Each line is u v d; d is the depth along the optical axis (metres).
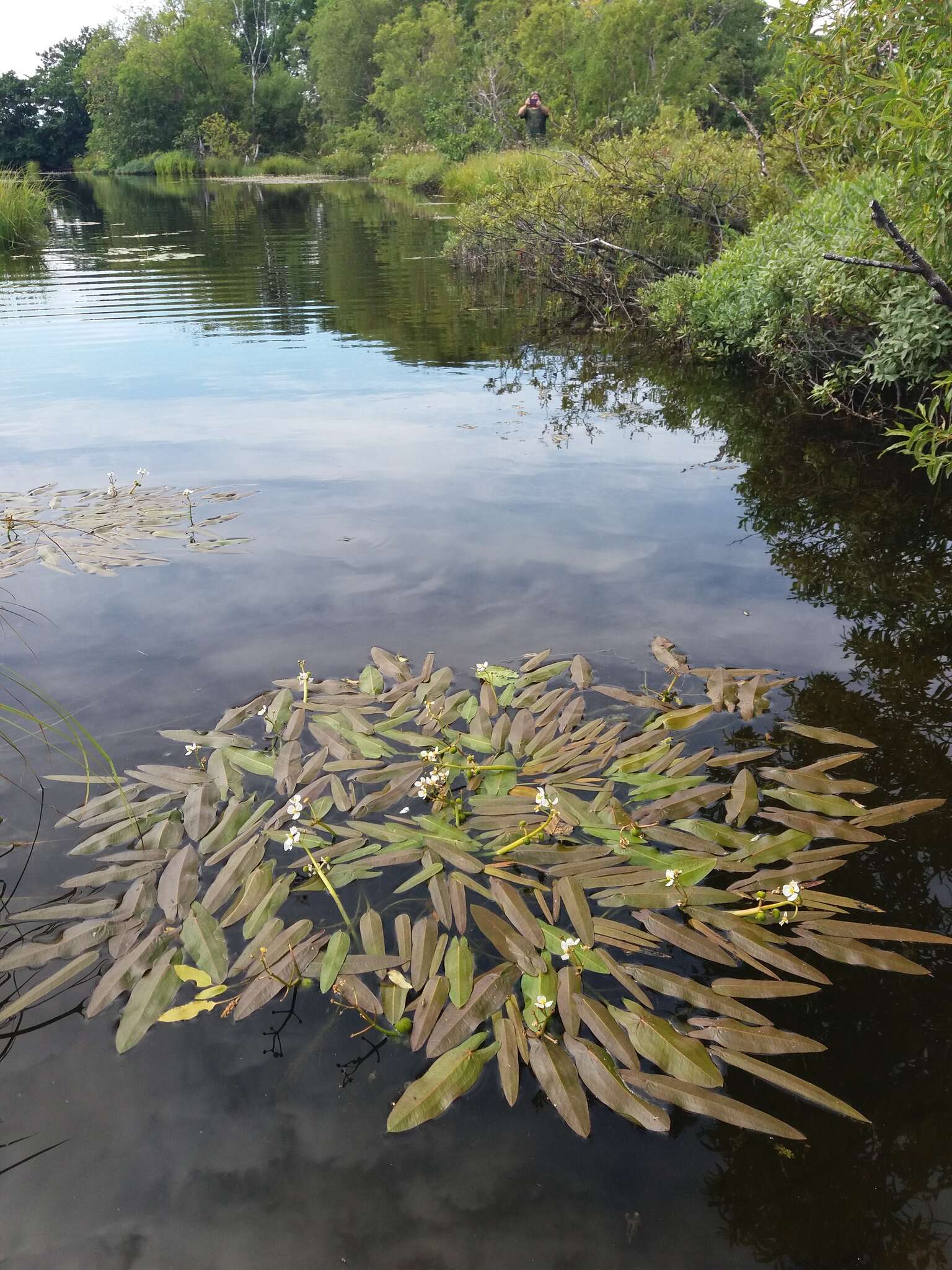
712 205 10.03
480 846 2.04
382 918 1.86
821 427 5.69
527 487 4.57
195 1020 1.63
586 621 3.13
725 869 1.95
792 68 5.12
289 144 50.78
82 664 2.88
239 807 2.18
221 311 9.91
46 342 8.31
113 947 1.78
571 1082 1.47
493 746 2.41
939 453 4.97
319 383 6.92
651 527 4.04
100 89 49.56
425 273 13.14
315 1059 1.55
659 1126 1.40
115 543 3.88
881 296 5.47
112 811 2.18
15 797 2.25
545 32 24.36
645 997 1.63
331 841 2.08
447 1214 1.31
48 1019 1.64
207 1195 1.34
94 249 15.87
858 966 1.77
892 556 3.72
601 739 2.43
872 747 2.42
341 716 2.55
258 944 1.77
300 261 14.23
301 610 3.23
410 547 3.81
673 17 22.56
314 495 4.46
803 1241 1.26
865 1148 1.41
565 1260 1.24
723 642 3.00
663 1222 1.29
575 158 11.73
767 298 6.48
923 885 1.94
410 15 40.41
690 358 7.99
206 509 4.29
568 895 1.86
